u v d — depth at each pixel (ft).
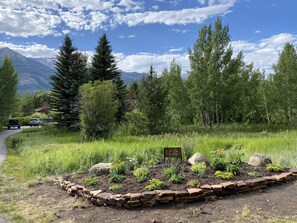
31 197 19.83
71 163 28.09
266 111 90.89
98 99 52.29
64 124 87.35
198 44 79.00
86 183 19.69
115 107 54.85
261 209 15.44
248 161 25.58
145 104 64.08
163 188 17.60
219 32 77.41
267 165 22.68
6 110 128.36
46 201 18.62
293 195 17.83
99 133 52.21
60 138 65.82
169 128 67.21
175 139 43.50
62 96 87.71
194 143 32.65
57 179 23.21
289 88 75.05
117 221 14.74
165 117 66.54
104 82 55.88
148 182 18.58
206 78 77.61
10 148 56.54
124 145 36.01
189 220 14.30
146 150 32.53
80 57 90.12
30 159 33.30
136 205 16.44
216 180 18.89
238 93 80.43
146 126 64.13
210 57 77.66
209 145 37.70
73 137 65.82
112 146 34.83
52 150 37.37
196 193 16.90
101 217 15.40
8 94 128.67
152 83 65.21
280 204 16.22
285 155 29.43
